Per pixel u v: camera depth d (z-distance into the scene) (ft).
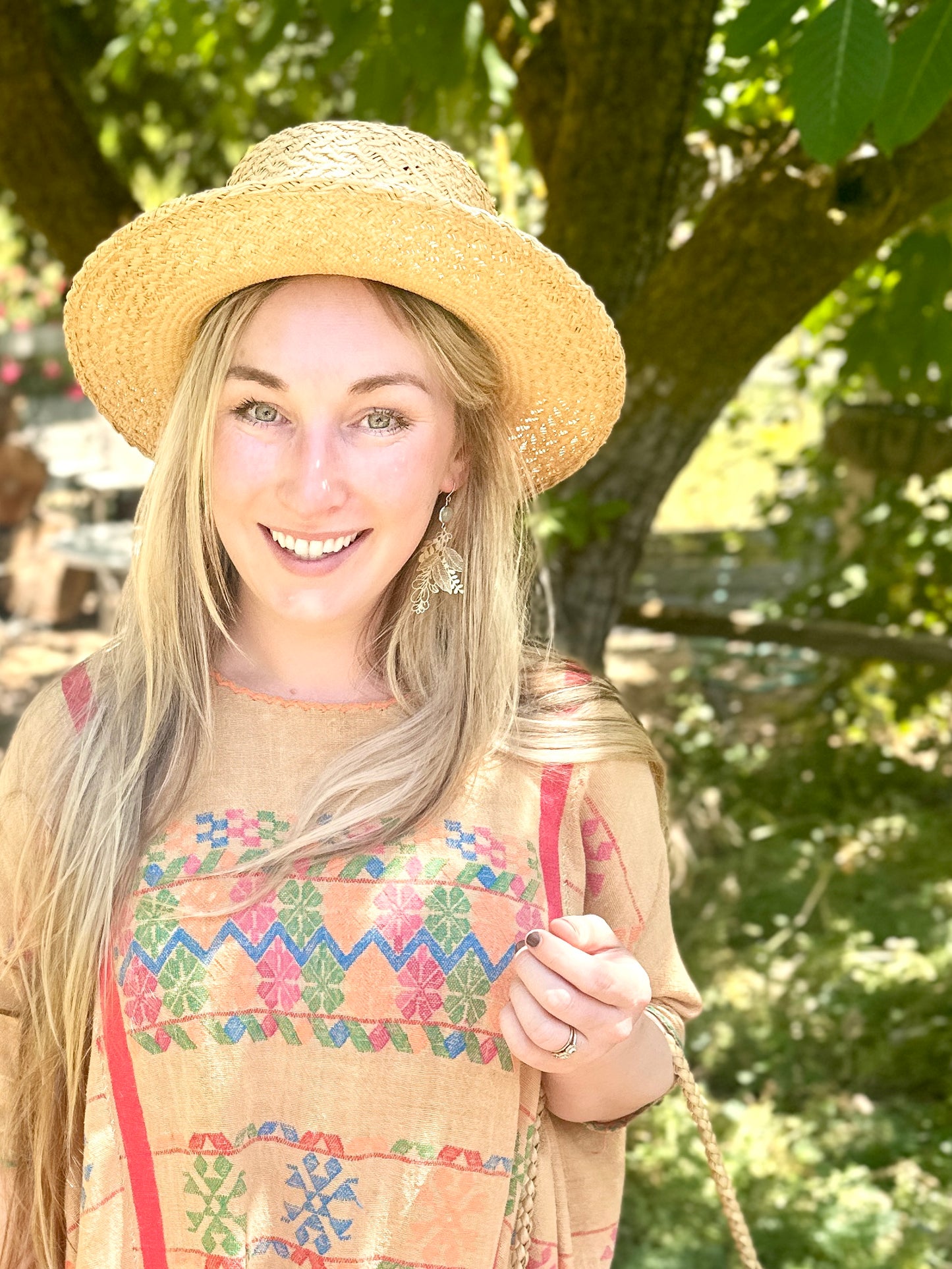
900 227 8.58
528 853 4.87
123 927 4.75
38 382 36.19
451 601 5.30
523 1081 4.83
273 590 4.80
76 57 18.60
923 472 17.60
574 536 9.31
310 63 13.98
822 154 6.01
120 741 5.00
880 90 5.93
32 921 4.98
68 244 11.16
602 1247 5.18
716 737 19.56
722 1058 12.99
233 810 4.86
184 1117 4.62
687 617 15.46
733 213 8.73
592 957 4.39
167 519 5.03
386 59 10.77
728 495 26.35
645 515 9.91
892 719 18.45
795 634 15.44
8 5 10.35
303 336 4.59
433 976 4.61
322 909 4.64
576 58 9.57
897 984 13.74
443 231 4.53
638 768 5.19
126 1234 4.74
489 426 5.26
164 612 5.06
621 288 9.93
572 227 9.89
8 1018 5.11
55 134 10.80
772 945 14.51
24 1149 5.14
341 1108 4.58
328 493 4.57
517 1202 4.79
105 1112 4.79
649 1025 5.01
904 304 11.00
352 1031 4.58
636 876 5.14
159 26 14.24
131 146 20.77
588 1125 5.06
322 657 5.18
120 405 5.48
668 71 9.37
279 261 4.58
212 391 4.71
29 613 30.19
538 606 8.90
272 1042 4.59
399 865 4.72
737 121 11.05
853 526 19.15
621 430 9.54
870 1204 10.73
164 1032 4.62
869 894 15.40
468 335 4.94
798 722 19.81
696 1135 11.27
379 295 4.67
